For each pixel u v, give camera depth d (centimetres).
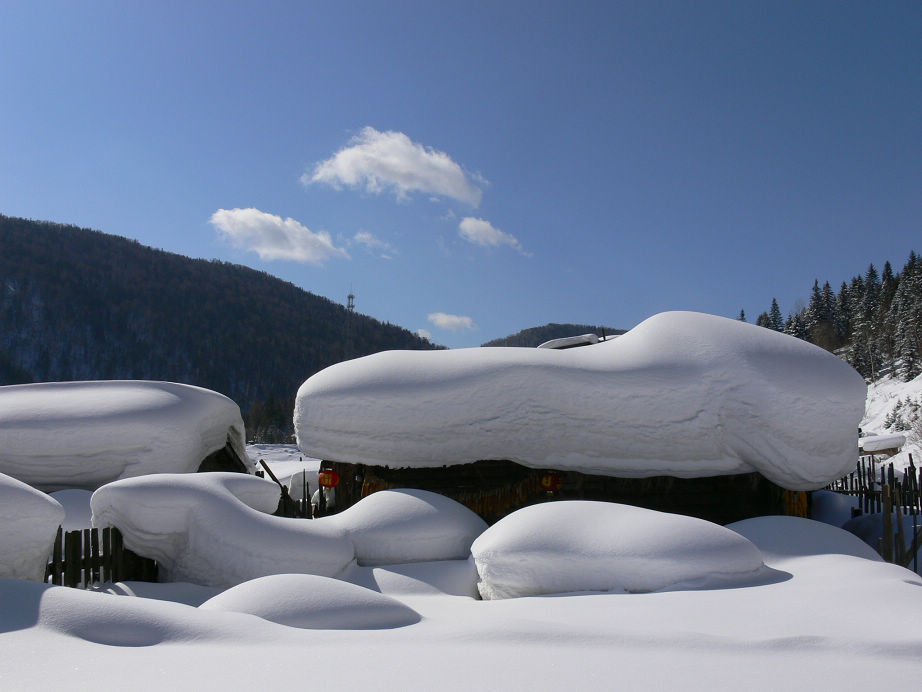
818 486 980
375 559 879
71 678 387
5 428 1189
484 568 789
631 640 490
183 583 803
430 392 1038
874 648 472
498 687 383
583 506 819
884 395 6088
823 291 10431
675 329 1070
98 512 833
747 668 431
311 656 442
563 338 1471
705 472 1005
